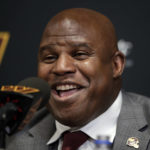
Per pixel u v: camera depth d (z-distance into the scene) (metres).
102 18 3.11
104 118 3.10
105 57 2.95
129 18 5.08
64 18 2.96
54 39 2.91
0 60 5.44
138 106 3.37
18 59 5.40
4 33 5.48
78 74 2.83
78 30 2.88
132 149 2.93
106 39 2.99
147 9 5.05
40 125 3.51
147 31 5.02
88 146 3.00
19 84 2.39
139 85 4.97
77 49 2.86
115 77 3.09
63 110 2.87
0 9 5.53
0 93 2.03
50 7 5.38
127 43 5.05
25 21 5.43
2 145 3.44
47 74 2.95
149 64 4.96
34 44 5.38
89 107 2.89
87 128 3.03
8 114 2.00
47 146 3.28
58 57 2.92
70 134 3.04
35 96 2.18
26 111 2.01
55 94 2.92
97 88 2.88
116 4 5.15
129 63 5.01
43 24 5.38
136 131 3.07
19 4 5.47
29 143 3.36
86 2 5.27
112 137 3.06
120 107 3.28
